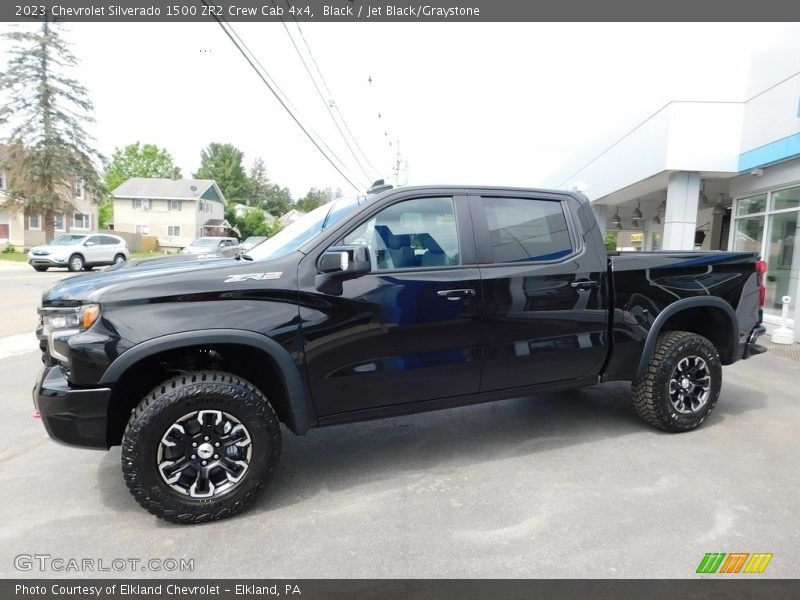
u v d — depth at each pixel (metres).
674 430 4.10
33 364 6.46
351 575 2.40
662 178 11.30
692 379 4.09
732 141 9.88
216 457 2.85
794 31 8.22
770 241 9.73
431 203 3.44
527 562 2.47
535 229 3.72
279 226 68.62
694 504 3.00
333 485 3.30
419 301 3.24
